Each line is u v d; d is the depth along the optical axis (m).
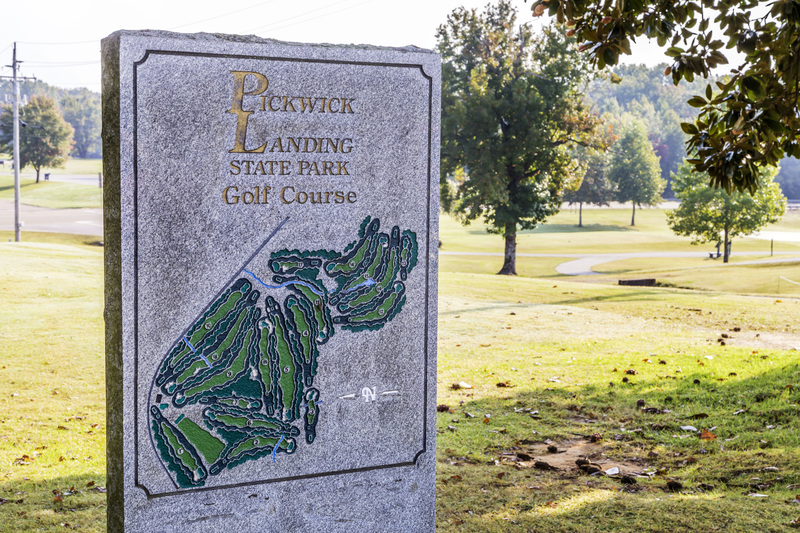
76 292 19.89
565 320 17.31
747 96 6.00
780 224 86.50
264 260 4.69
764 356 12.16
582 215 100.31
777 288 36.06
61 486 6.75
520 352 13.62
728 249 50.97
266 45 4.61
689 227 49.66
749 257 56.94
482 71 38.16
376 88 4.89
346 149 4.85
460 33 40.91
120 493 4.56
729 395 9.77
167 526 4.60
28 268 23.58
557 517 5.70
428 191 5.07
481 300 21.00
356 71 4.84
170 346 4.52
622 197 88.88
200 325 4.57
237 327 4.66
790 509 5.62
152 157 4.39
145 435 4.51
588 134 40.88
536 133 37.09
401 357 5.10
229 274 4.61
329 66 4.77
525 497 6.25
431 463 5.24
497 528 5.53
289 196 4.72
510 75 39.78
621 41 6.50
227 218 4.57
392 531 5.18
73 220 61.75
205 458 4.65
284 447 4.84
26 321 15.72
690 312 18.19
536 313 18.34
